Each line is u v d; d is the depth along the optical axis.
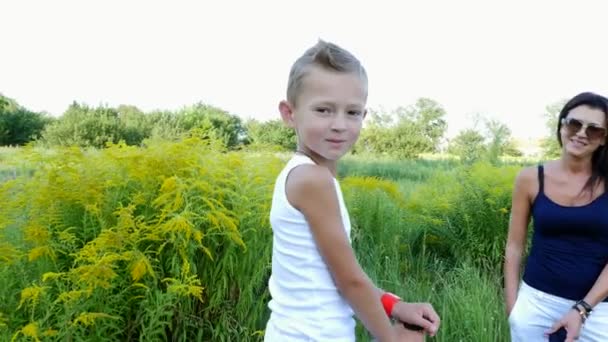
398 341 1.33
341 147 1.30
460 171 6.72
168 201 3.10
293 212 1.30
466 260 4.90
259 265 3.26
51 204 3.10
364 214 5.02
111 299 2.75
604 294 2.32
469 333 3.23
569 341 2.29
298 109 1.33
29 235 2.79
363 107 1.33
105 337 2.73
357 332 3.15
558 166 2.54
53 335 2.46
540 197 2.53
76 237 3.06
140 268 2.60
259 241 3.33
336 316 1.32
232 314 3.27
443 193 6.13
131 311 2.95
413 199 5.89
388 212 5.20
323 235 1.26
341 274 1.27
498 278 4.63
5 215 3.18
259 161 4.00
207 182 3.34
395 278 4.02
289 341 1.32
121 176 3.47
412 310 1.41
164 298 2.78
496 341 3.27
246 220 3.34
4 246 2.79
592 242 2.38
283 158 4.54
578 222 2.37
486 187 5.48
